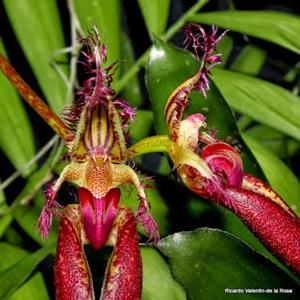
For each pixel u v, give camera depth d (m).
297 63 0.28
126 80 0.23
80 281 0.17
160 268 0.21
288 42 0.22
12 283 0.20
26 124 0.23
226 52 0.27
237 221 0.21
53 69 0.23
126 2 0.29
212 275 0.19
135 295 0.17
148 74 0.21
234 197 0.19
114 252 0.18
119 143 0.19
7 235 0.26
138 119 0.24
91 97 0.18
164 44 0.21
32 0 0.23
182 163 0.19
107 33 0.23
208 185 0.19
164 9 0.23
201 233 0.19
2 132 0.23
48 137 0.29
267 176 0.22
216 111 0.21
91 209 0.18
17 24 0.23
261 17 0.22
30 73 0.28
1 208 0.23
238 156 0.19
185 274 0.19
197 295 0.19
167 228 0.22
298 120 0.22
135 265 0.17
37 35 0.23
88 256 0.20
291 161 0.28
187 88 0.19
